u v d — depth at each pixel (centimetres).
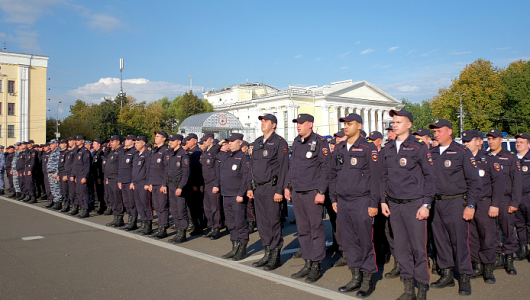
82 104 7412
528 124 3900
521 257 609
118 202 883
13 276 518
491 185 513
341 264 581
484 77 4172
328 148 519
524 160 616
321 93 4953
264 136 577
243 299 433
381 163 466
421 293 436
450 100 4238
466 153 471
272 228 558
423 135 611
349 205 476
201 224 845
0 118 4262
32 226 871
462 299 441
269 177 554
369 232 466
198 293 452
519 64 4397
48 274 525
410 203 438
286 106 4809
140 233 802
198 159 839
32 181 1278
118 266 561
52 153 1142
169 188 750
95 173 1074
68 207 1096
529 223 603
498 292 461
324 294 452
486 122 4056
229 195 623
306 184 511
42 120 4594
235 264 575
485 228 505
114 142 915
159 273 527
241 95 6525
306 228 523
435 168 484
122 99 5719
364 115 5350
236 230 607
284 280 502
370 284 459
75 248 668
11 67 4344
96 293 454
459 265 464
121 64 5750
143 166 799
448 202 474
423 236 436
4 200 1345
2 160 1519
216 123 3572
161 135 782
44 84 4606
